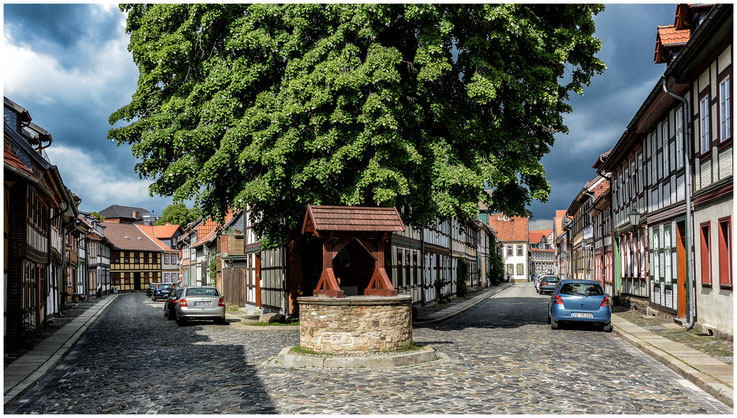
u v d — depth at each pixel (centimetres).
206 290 2502
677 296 1920
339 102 1622
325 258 1277
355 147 1636
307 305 1219
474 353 1297
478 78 1675
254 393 899
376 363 1127
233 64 1758
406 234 3070
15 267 1680
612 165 3166
